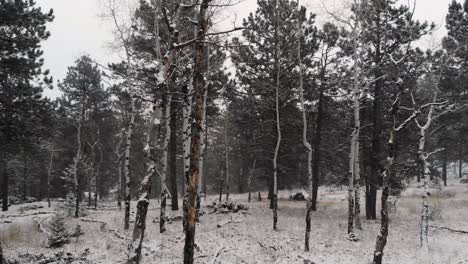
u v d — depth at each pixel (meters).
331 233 17.80
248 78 24.30
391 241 16.16
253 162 35.22
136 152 41.56
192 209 9.21
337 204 31.23
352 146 17.59
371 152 22.75
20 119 19.08
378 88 22.05
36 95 19.55
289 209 27.06
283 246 14.77
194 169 9.30
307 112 25.98
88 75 36.88
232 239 15.88
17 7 18.38
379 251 11.76
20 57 18.88
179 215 21.98
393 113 12.88
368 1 18.70
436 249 14.72
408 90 19.20
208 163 55.34
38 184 50.91
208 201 34.22
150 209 26.69
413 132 22.58
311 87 24.42
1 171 35.19
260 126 26.59
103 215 25.25
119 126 40.03
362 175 23.00
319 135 25.73
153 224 20.00
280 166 26.08
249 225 19.56
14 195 48.47
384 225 11.85
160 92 10.58
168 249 13.88
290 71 23.03
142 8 17.36
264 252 13.85
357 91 18.12
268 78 23.81
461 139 30.89
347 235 17.28
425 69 18.62
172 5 13.84
